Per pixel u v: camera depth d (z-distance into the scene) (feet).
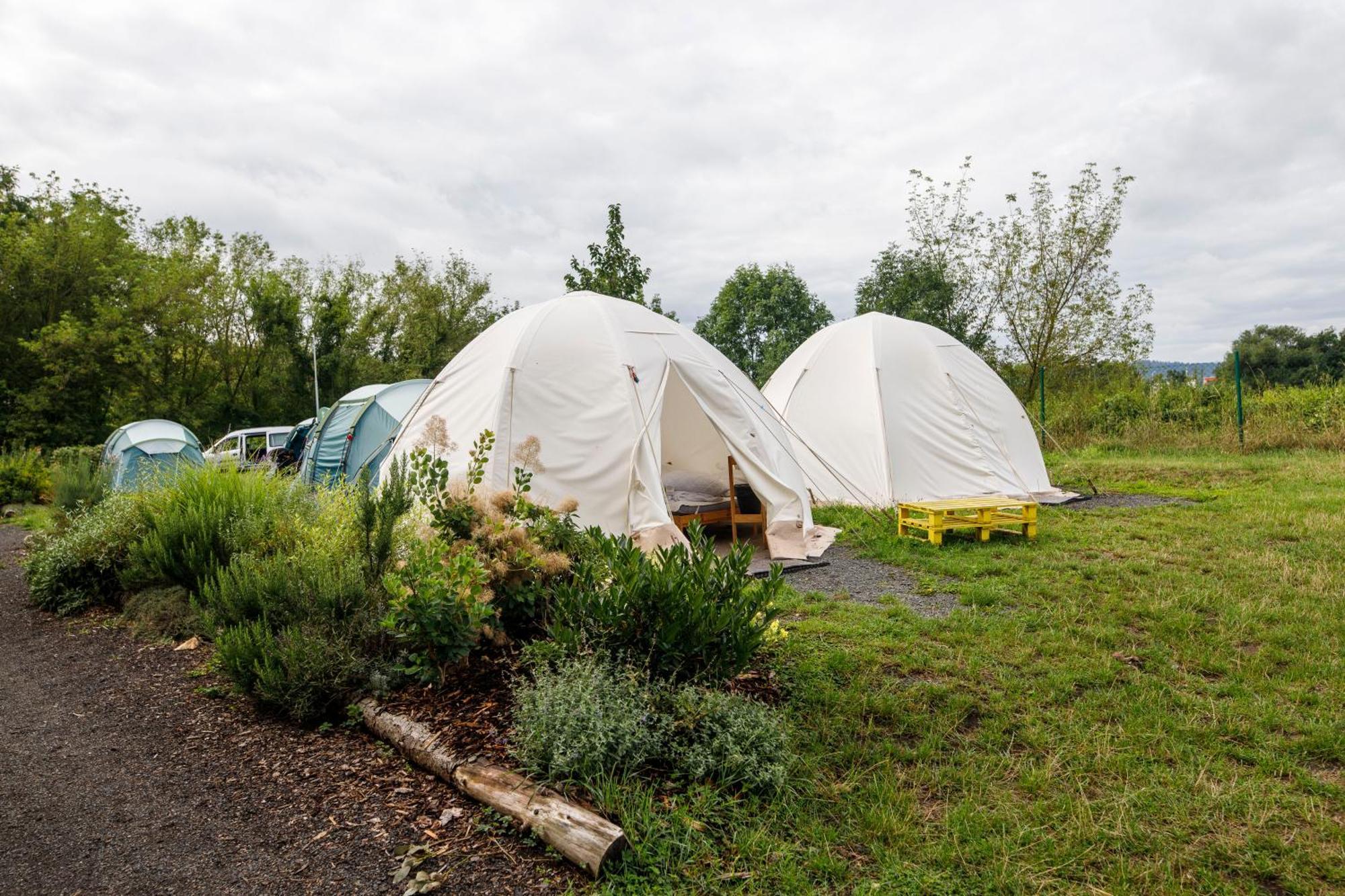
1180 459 44.83
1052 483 39.99
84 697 15.08
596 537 13.75
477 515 15.42
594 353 25.98
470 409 25.81
